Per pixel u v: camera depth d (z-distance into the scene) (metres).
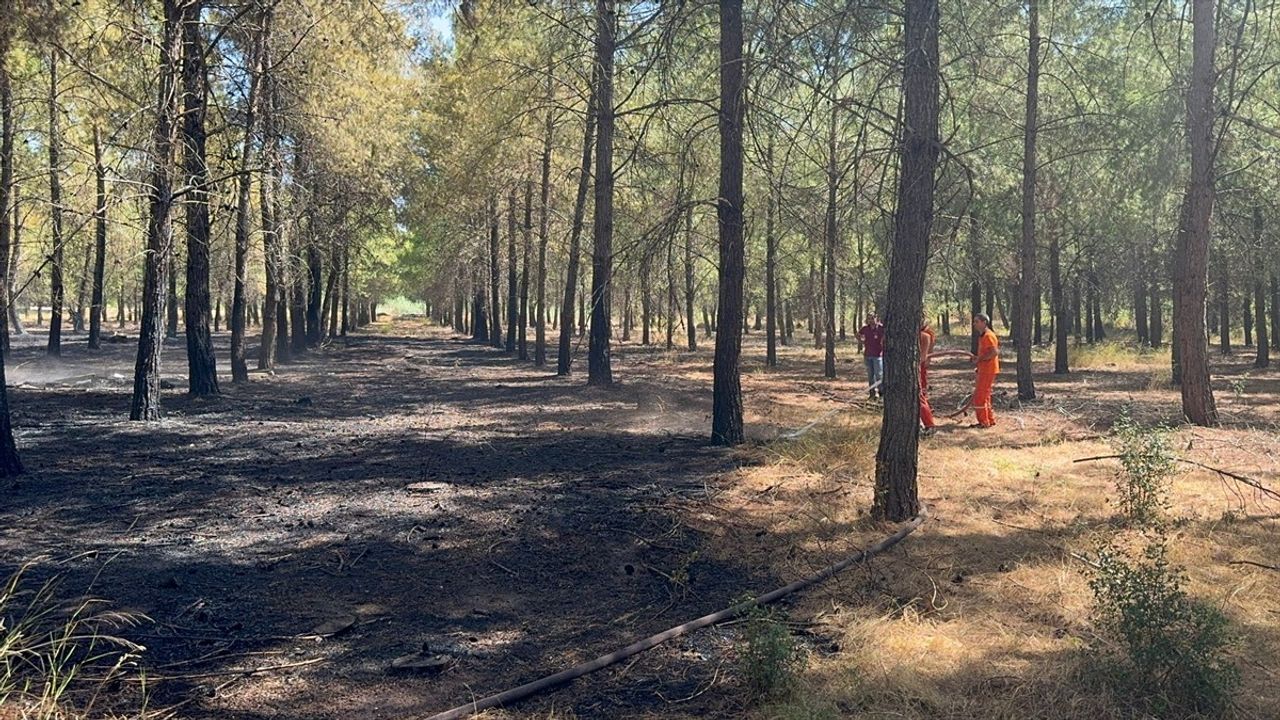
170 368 22.61
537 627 4.83
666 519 7.00
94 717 3.64
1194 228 12.11
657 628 4.81
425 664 4.23
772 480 8.43
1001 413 14.26
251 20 15.15
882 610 5.02
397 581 5.57
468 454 10.25
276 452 10.38
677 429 12.45
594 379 19.25
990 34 9.34
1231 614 4.69
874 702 3.78
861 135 6.74
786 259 21.62
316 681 4.08
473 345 39.34
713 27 10.23
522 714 3.75
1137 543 6.15
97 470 9.05
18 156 17.72
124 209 16.55
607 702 3.89
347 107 17.64
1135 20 12.88
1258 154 14.82
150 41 11.59
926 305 28.56
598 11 11.07
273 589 5.39
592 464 9.48
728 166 10.00
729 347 10.48
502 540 6.47
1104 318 51.47
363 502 7.70
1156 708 3.62
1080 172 17.95
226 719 3.66
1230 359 28.44
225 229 19.02
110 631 4.64
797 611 5.06
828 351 21.44
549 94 18.11
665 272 9.04
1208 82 11.85
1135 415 13.36
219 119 16.02
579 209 20.84
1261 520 6.72
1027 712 3.65
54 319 25.88
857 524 6.77
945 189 7.71
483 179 22.42
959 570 5.70
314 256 25.86
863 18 6.69
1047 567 5.64
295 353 28.95
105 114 13.13
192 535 6.59
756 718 3.68
